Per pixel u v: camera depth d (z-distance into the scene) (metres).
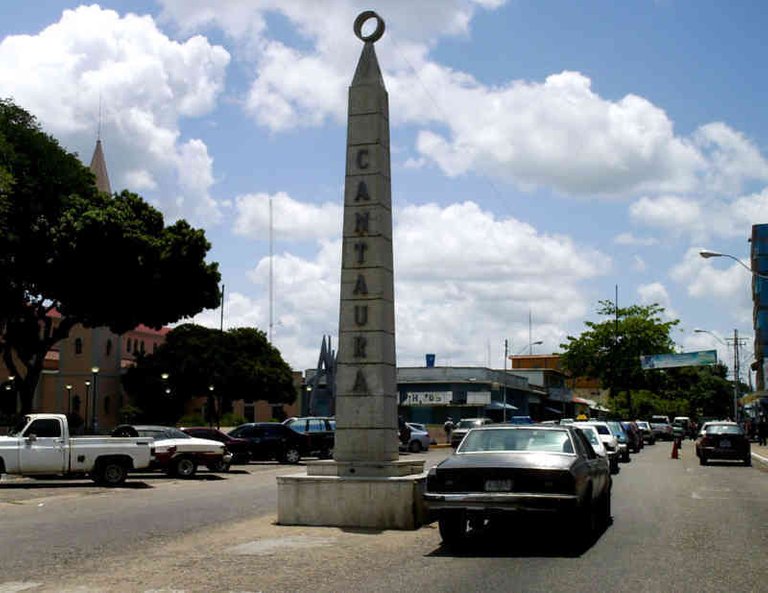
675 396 86.50
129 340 85.62
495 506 11.81
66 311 47.00
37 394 75.50
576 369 75.50
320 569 10.52
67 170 45.50
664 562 11.03
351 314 16.25
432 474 12.36
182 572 10.32
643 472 30.20
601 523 14.70
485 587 9.27
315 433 37.75
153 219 46.59
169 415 75.31
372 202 16.34
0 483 26.08
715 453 34.72
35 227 44.06
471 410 68.38
